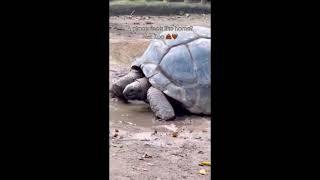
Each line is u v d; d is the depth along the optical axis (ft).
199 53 17.81
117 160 11.75
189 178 10.63
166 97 17.66
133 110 18.22
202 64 17.54
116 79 22.39
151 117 17.11
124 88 19.48
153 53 18.44
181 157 12.36
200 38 18.58
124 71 24.41
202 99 17.20
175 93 17.07
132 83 18.76
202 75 17.37
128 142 13.65
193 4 44.34
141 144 13.50
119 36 31.53
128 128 15.38
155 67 17.87
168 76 17.40
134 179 10.31
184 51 17.84
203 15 42.06
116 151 12.61
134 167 11.25
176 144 13.67
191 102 17.13
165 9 42.19
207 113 17.39
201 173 10.96
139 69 19.85
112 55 27.63
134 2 43.11
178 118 17.12
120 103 19.39
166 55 17.97
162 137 14.43
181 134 14.88
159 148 13.17
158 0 44.83
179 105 17.66
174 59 17.65
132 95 18.57
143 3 43.04
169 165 11.59
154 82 17.43
